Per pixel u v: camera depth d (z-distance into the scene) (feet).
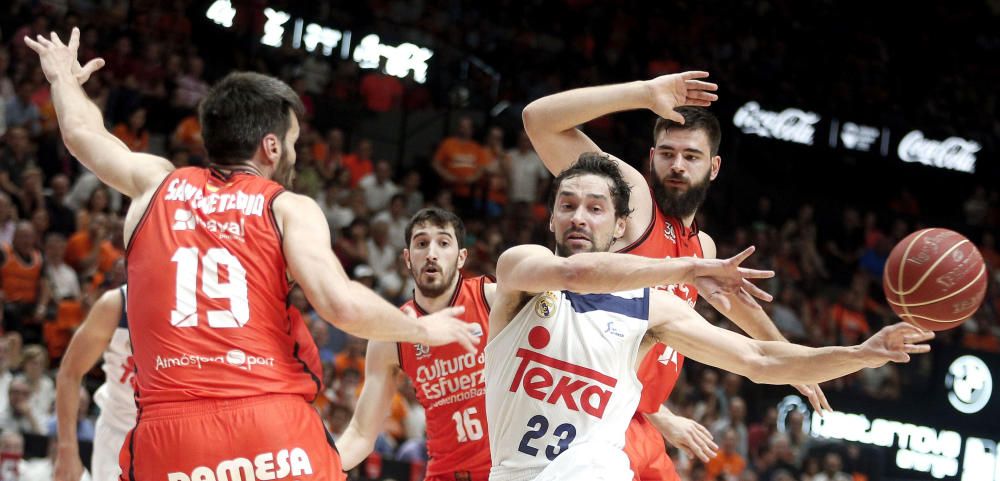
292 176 25.53
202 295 23.11
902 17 148.15
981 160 142.20
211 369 22.81
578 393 25.67
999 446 95.66
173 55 98.53
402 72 118.11
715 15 139.85
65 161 85.66
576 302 26.16
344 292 22.72
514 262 25.02
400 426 67.92
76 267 75.82
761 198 126.11
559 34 130.62
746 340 26.81
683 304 27.68
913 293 27.32
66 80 26.48
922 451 93.76
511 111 118.21
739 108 129.18
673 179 31.78
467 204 103.24
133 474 22.94
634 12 135.74
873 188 135.23
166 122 95.55
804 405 89.40
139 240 23.84
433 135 114.32
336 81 111.34
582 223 25.32
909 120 141.18
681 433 33.58
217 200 23.76
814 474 80.84
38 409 62.85
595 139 117.39
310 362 24.41
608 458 25.26
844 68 141.28
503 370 26.13
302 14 112.37
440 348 35.63
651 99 28.81
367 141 102.06
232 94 24.57
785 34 142.31
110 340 37.06
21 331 69.92
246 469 22.53
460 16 125.80
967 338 108.47
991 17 152.35
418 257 37.04
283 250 23.48
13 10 96.53
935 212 138.10
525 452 25.79
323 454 23.50
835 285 116.88
